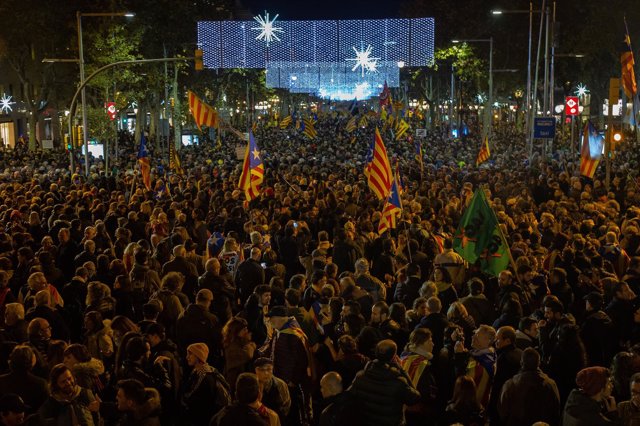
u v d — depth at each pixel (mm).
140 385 7250
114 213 18594
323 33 77688
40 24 52281
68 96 64688
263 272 13031
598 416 7109
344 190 22953
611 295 11945
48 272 12484
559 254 14047
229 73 78312
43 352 8773
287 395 8305
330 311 10266
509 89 74812
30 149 57250
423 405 9102
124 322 9266
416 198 20266
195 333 9805
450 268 12906
